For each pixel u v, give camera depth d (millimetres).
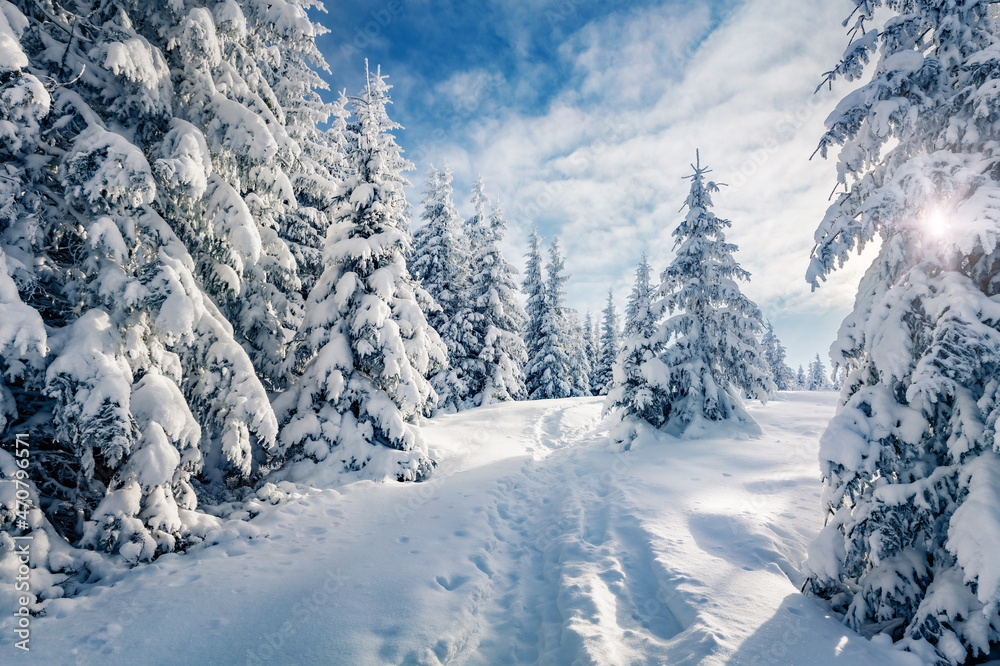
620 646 4625
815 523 7148
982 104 4387
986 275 4637
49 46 6371
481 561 6691
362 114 12477
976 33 5039
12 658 4039
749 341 14656
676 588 5398
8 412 5359
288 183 9508
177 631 4566
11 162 5742
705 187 14734
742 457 10836
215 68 8766
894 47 5590
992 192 4254
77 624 4602
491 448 14320
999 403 3979
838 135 5777
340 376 10531
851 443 4688
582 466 12227
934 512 4398
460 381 22906
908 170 4754
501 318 25094
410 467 10562
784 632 4426
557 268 32969
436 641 4660
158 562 6047
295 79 13570
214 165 8734
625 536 7145
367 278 11703
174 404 6445
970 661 3891
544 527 8273
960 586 3979
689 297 14391
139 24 8086
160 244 6762
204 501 8602
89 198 5656
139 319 6293
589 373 44688
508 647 4965
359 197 11570
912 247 5039
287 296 12367
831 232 5480
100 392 5324
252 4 9062
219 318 8305
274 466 10422
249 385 7812
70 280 6406
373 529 7629
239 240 7859
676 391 14148
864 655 3984
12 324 4684
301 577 5781
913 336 4852
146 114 7152
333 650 4387
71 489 6328
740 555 6180
